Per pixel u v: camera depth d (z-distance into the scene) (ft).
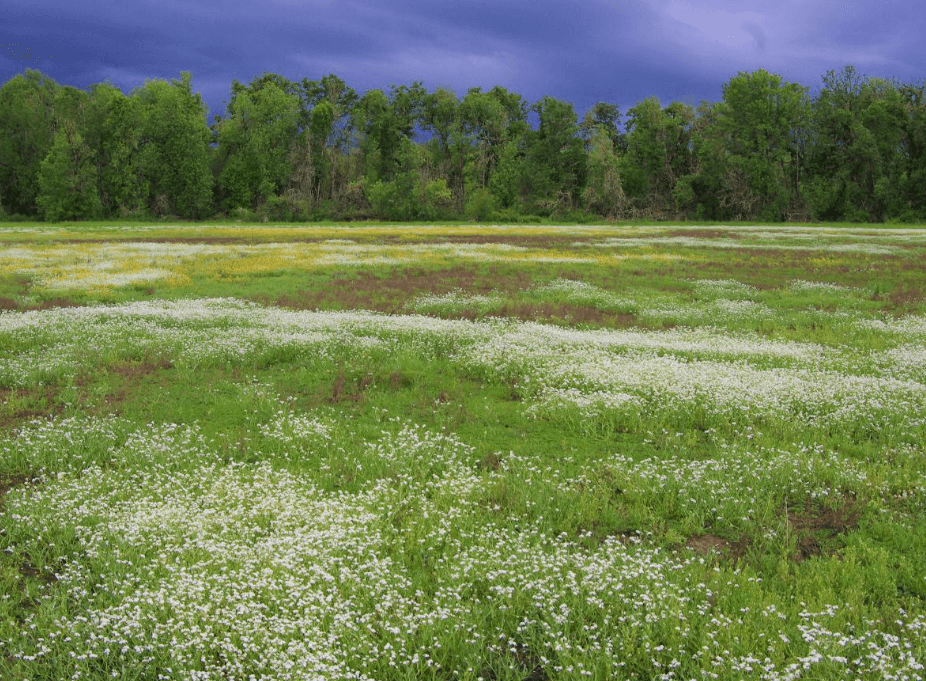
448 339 52.24
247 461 29.68
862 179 299.79
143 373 42.63
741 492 25.91
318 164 337.52
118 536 21.72
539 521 23.84
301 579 19.63
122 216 289.33
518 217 310.24
